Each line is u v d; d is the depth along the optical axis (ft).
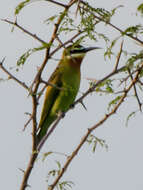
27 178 19.75
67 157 19.81
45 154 19.43
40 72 18.60
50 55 18.21
